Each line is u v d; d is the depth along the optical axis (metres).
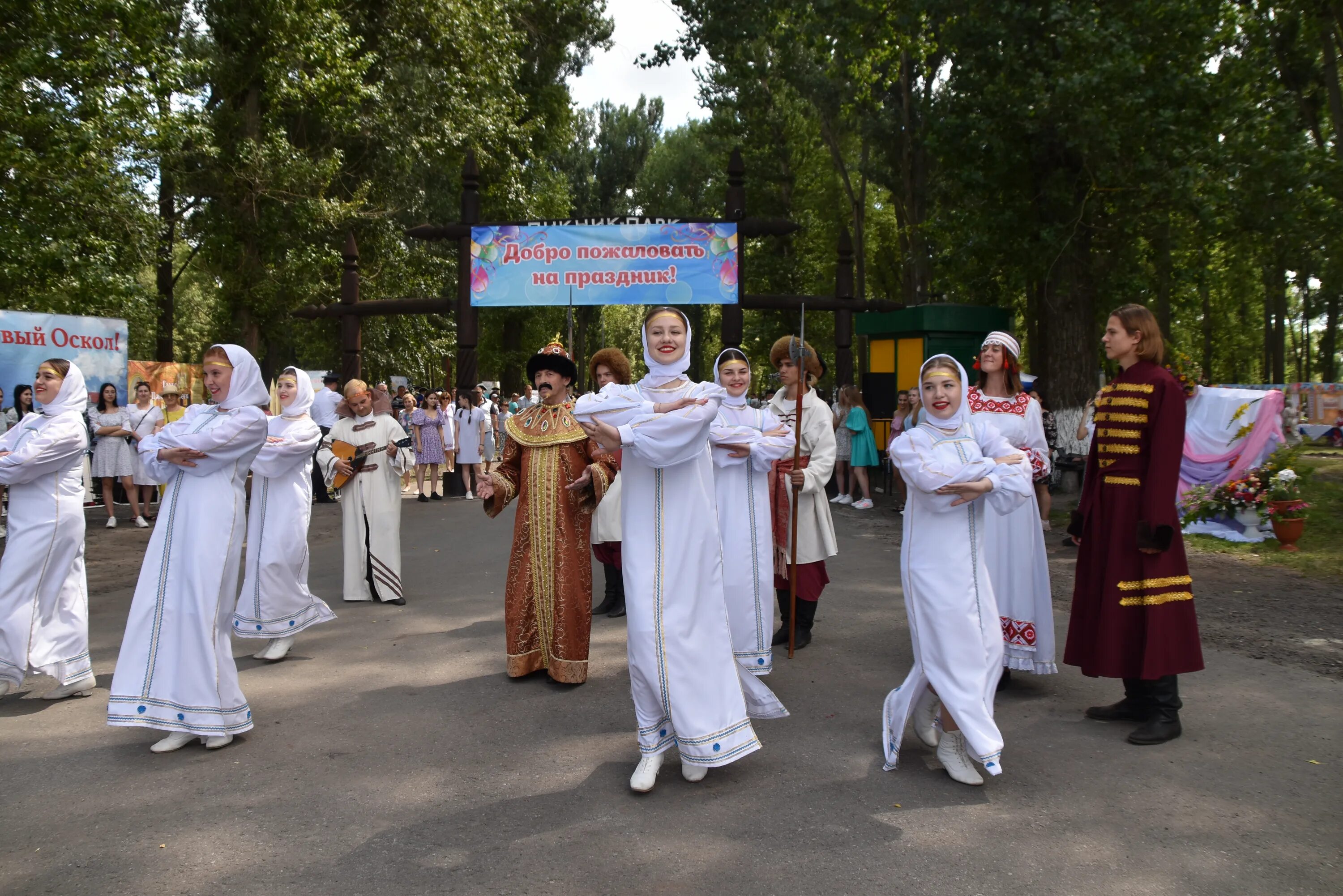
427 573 9.16
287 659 6.16
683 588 3.97
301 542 6.18
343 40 20.23
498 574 9.09
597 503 5.75
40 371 5.35
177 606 4.49
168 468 4.60
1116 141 13.41
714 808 3.83
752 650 5.11
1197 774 4.11
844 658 6.03
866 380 17.52
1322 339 34.88
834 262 35.28
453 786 4.09
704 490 4.09
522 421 5.83
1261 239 14.85
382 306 16.69
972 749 3.82
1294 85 19.31
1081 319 15.50
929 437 4.11
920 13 15.50
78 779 4.20
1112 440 4.65
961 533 4.01
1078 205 15.18
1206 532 10.30
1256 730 4.62
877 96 24.48
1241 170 14.01
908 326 16.80
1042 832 3.58
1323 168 13.80
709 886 3.21
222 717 4.53
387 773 4.24
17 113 14.33
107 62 15.27
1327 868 3.29
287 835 3.63
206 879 3.29
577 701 5.28
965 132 15.42
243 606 6.07
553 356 5.80
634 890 3.19
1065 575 8.45
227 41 20.11
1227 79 14.41
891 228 34.66
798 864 3.36
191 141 18.77
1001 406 5.48
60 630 5.40
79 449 5.40
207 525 4.53
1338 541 9.93
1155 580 4.47
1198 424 10.95
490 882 3.26
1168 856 3.38
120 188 15.84
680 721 3.94
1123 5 13.69
